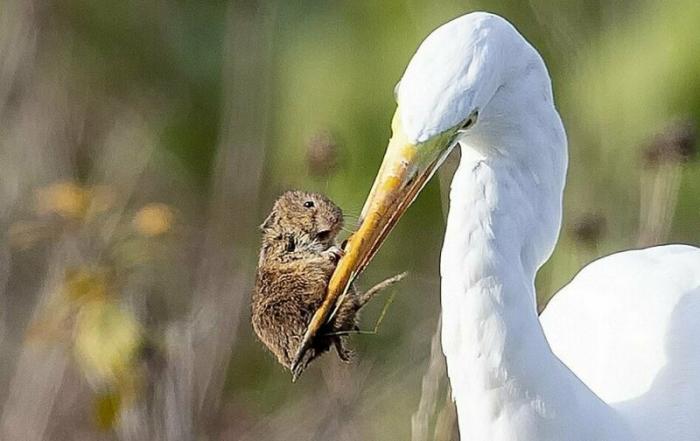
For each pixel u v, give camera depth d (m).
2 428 8.44
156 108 11.24
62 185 7.98
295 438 8.72
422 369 8.97
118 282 7.68
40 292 8.98
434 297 9.56
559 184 4.73
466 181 4.64
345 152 8.48
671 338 5.65
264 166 10.12
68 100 10.66
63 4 11.15
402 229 9.97
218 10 11.60
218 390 8.44
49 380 8.54
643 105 9.42
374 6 10.37
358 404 8.47
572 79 9.85
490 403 4.77
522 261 4.72
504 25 4.51
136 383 7.46
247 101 9.85
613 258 6.36
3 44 9.46
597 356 5.88
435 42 4.43
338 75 10.21
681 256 6.16
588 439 4.86
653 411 5.39
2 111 9.49
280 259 4.85
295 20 10.59
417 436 6.96
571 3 10.14
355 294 4.82
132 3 11.54
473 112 4.41
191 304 9.02
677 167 7.55
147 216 7.82
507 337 4.66
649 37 9.58
